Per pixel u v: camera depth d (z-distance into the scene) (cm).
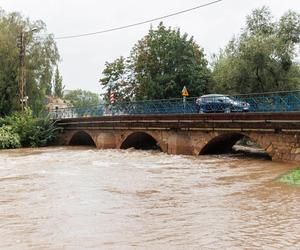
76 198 1633
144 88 5341
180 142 3375
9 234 1171
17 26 5881
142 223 1263
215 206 1465
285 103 2591
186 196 1644
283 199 1550
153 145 4434
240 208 1428
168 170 2416
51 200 1603
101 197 1645
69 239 1118
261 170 2302
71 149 4406
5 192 1778
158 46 5297
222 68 4950
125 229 1202
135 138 4178
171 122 3438
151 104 3800
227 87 4762
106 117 4312
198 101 3306
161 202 1544
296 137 2481
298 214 1328
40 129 5053
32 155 3666
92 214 1380
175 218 1315
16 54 5694
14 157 3484
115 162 2892
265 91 4506
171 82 5041
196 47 5538
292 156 2505
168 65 5244
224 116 2962
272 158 2658
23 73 5525
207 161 2827
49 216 1360
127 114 4062
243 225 1221
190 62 5247
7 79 5778
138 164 2739
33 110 5844
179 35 5312
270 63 4388
